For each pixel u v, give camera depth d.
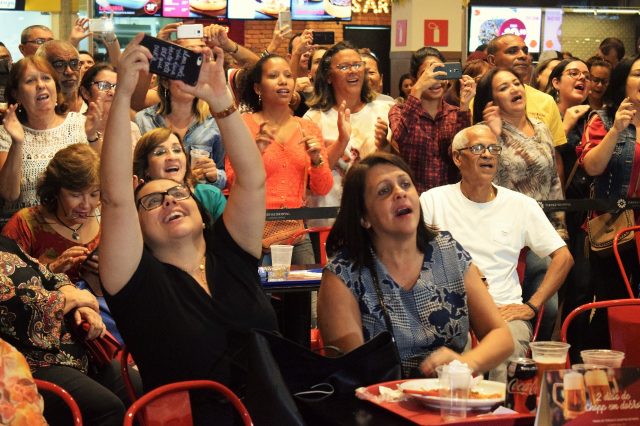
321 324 3.26
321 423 2.52
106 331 3.67
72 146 4.18
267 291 4.30
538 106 6.08
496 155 4.48
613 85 5.45
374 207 3.21
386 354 2.71
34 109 4.91
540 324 4.96
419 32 11.61
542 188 5.35
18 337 3.35
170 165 4.32
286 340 2.62
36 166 4.88
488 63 6.86
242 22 14.44
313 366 2.67
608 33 8.88
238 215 3.15
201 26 3.41
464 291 3.30
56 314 3.39
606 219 5.38
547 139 5.40
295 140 5.60
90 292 3.97
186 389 2.58
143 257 3.00
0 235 3.49
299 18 9.80
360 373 2.71
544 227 4.60
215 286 3.11
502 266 4.54
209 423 2.88
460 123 5.59
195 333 2.99
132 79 2.86
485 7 8.63
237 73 6.08
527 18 8.70
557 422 2.19
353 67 5.84
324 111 5.91
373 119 5.94
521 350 4.15
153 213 3.09
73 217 4.14
